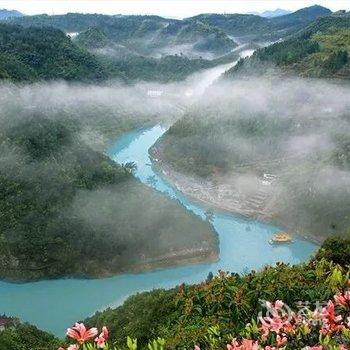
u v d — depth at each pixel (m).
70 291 82.19
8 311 76.75
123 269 87.06
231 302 22.25
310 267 23.55
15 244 85.81
